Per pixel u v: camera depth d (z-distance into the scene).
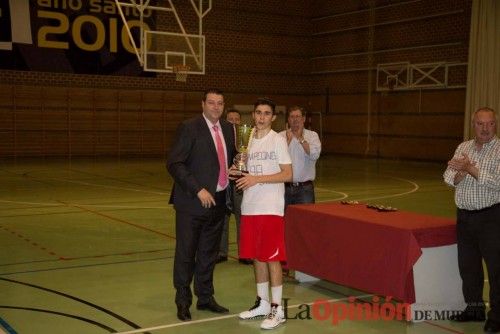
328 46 25.17
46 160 20.47
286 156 4.90
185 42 18.56
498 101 18.91
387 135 23.06
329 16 24.98
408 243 4.77
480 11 19.14
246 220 4.93
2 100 20.47
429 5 21.23
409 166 20.44
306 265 5.89
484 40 19.09
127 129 22.72
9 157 20.88
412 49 21.94
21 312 5.11
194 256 5.09
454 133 20.77
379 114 23.27
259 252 4.86
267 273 5.09
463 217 4.80
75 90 21.56
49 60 20.81
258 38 24.75
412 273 4.93
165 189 13.66
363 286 5.22
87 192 12.98
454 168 4.58
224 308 5.25
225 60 24.14
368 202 12.04
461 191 4.79
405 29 22.16
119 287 5.96
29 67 20.55
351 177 16.78
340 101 24.78
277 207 4.89
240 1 24.20
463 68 20.34
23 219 9.67
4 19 19.97
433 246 4.91
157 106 23.12
